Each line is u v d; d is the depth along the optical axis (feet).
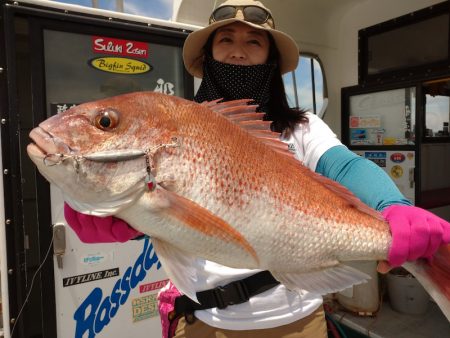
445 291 3.48
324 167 4.52
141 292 8.79
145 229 3.37
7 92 7.34
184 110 3.48
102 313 8.38
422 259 3.57
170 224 3.30
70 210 3.60
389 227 3.59
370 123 13.01
